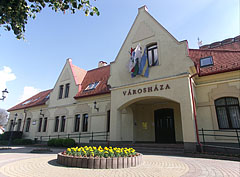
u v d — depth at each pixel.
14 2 3.47
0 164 6.51
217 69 10.89
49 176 4.66
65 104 18.20
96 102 15.71
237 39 17.34
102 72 19.16
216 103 10.82
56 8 3.96
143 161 6.97
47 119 19.78
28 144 19.16
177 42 10.65
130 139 13.30
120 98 11.92
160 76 10.66
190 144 8.59
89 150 6.50
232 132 9.74
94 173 4.93
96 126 15.02
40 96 25.28
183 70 9.92
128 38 13.23
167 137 12.95
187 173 5.04
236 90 10.11
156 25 12.08
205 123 10.66
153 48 11.95
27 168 5.69
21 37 3.98
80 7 3.84
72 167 5.77
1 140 21.25
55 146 14.93
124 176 4.65
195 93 11.16
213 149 8.41
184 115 9.16
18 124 24.02
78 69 20.66
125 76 12.20
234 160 7.16
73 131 16.48
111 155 5.94
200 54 13.78
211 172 5.14
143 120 14.18
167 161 6.98
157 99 12.61
